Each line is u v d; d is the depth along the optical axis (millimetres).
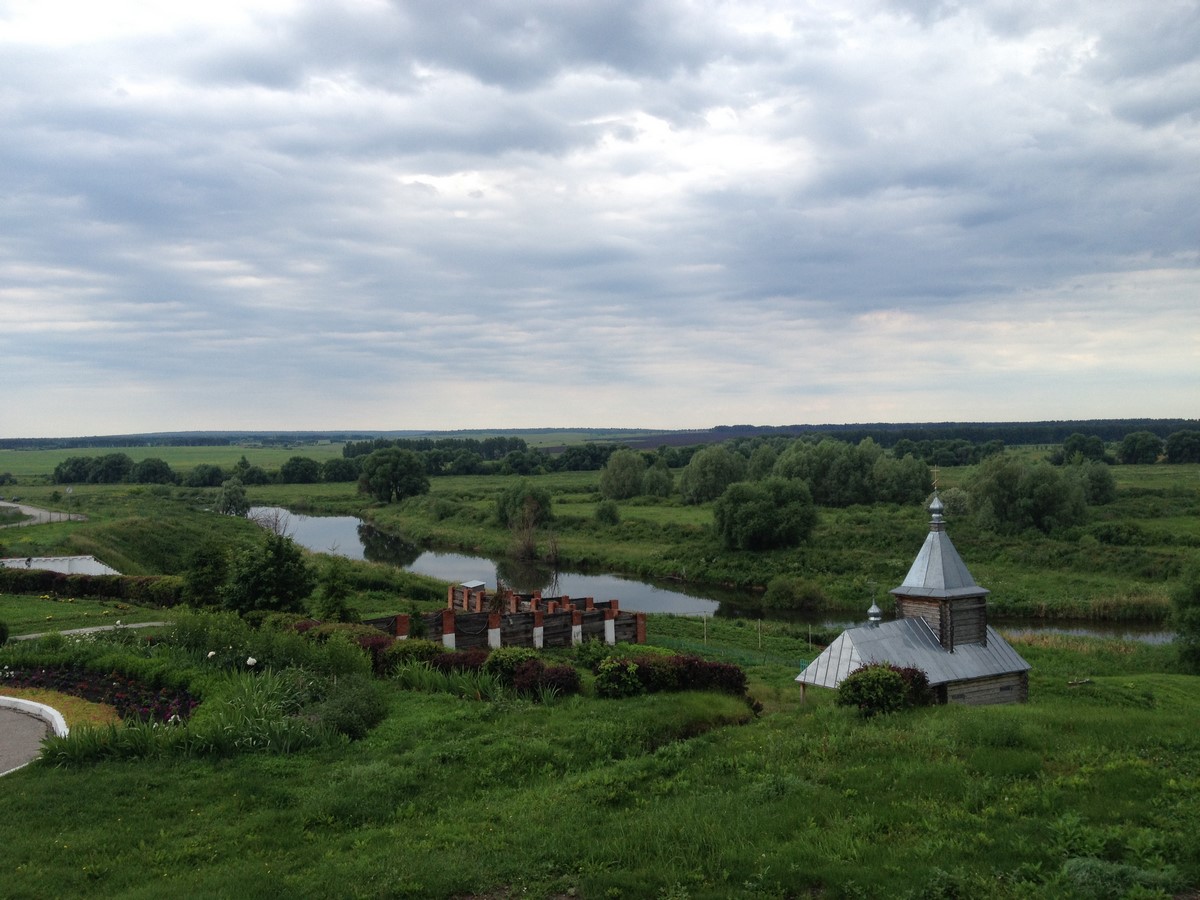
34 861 12266
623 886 11344
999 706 21734
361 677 21516
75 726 17859
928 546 25234
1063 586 62500
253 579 31625
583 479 166000
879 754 16484
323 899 11219
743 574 72562
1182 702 30656
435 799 15141
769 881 11195
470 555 89500
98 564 49750
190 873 12156
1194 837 11586
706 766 16438
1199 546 69688
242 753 16703
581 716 19719
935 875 10969
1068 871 10820
